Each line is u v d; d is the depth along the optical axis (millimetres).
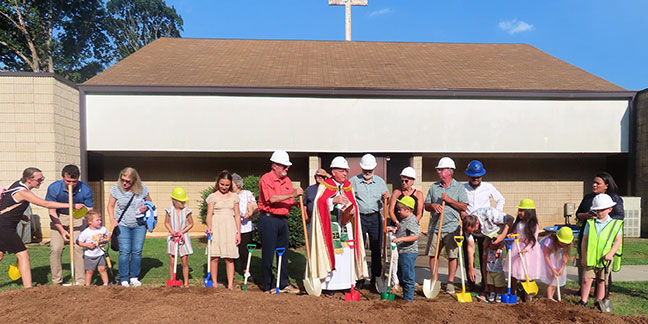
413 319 3717
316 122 10906
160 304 3840
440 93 10930
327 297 4719
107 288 4387
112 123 10570
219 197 5133
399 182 11539
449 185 5352
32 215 9469
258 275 6359
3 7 20656
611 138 11180
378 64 14000
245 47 16297
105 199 11633
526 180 12336
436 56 15383
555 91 10969
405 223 4758
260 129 10844
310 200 5258
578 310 4051
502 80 12148
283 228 5273
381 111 10977
